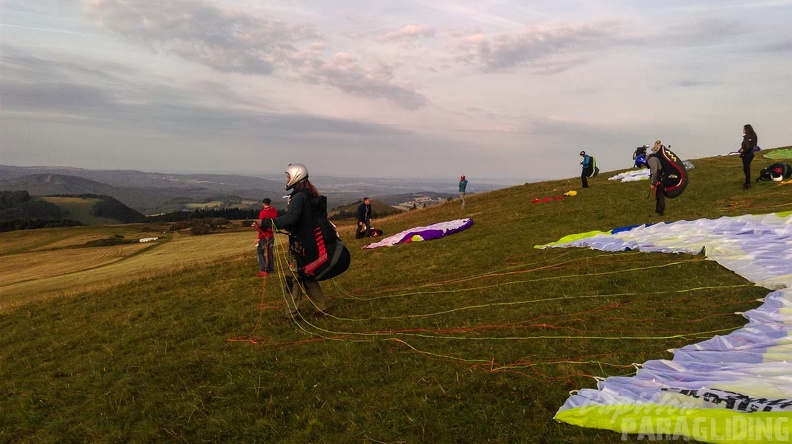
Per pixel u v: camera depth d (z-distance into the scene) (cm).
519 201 2830
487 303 923
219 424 565
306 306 1037
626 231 1345
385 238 2100
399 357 693
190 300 1305
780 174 1877
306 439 509
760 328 605
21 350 1037
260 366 721
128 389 690
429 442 470
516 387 551
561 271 1077
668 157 1527
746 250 955
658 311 755
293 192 888
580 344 660
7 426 642
